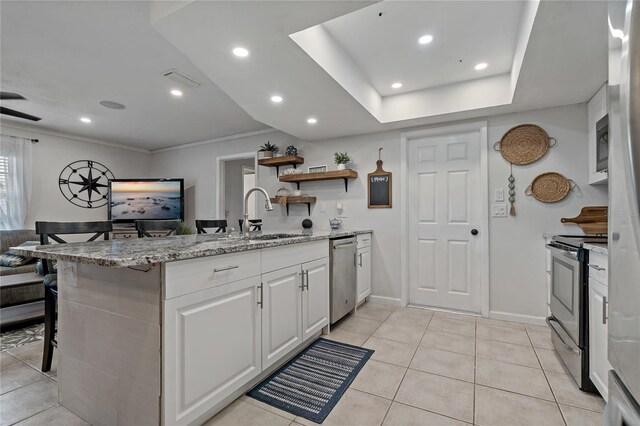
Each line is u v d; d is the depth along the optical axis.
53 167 4.78
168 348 1.35
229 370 1.65
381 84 3.13
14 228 4.35
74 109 3.77
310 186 4.18
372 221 3.78
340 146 3.98
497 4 1.99
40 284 3.06
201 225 3.38
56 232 2.22
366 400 1.78
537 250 2.99
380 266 3.73
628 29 0.67
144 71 2.81
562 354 2.18
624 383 0.76
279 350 2.05
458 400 1.78
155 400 1.36
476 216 3.32
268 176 4.54
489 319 3.15
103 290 1.54
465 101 3.04
